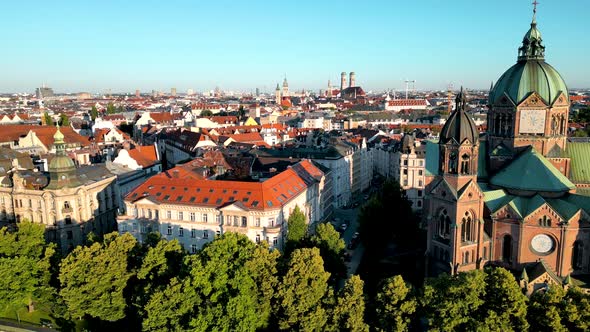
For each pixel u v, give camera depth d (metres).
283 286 80.19
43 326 96.75
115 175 154.88
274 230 112.25
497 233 96.25
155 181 128.38
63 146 134.75
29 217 135.25
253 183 120.06
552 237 92.38
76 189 133.62
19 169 147.75
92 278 86.56
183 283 79.25
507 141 107.31
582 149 108.06
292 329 78.69
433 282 75.25
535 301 70.81
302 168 151.12
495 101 107.62
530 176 99.38
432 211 97.50
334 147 188.38
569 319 67.12
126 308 91.31
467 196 91.44
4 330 94.56
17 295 93.81
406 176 187.50
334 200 181.00
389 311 73.56
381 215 124.88
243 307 77.94
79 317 91.75
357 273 118.56
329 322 77.75
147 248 96.00
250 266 82.44
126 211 126.12
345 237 149.50
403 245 132.62
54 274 97.44
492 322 67.69
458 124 90.88
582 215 91.06
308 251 82.50
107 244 94.25
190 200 119.69
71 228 133.75
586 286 89.75
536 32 104.19
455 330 70.31
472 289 70.12
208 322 76.25
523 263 94.44
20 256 96.56
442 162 94.06
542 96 102.50
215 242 85.38
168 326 78.81
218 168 159.00
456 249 91.56
